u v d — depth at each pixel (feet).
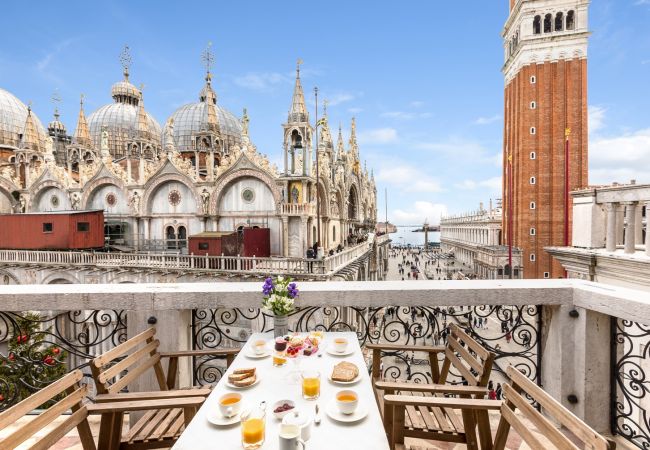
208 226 111.14
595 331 16.40
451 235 429.79
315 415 9.98
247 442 8.47
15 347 18.81
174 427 13.21
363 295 17.81
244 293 17.71
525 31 172.04
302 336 15.33
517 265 176.96
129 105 204.54
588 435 7.40
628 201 29.55
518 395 10.03
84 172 126.72
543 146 169.17
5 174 138.21
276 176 103.50
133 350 17.51
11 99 181.57
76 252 103.14
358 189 181.47
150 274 93.45
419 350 16.17
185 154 160.97
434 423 13.16
